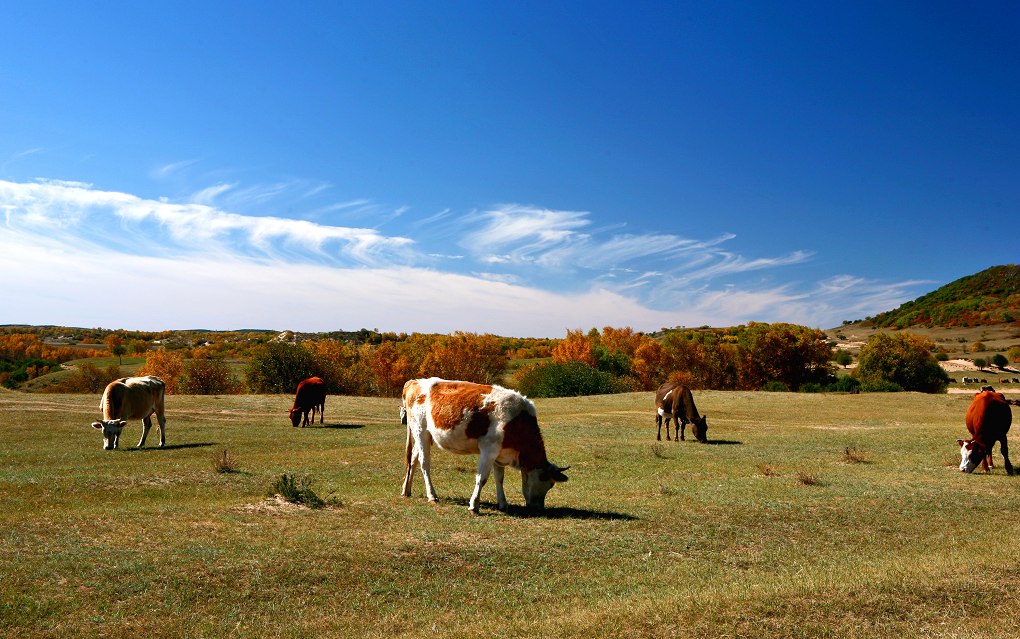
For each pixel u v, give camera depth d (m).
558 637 6.36
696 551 9.86
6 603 6.82
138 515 10.52
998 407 17.52
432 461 18.20
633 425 30.20
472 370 84.19
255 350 63.56
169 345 142.62
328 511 11.26
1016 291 168.12
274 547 8.91
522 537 10.05
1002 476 17.05
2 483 13.42
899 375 61.75
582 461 18.98
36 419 26.78
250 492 13.59
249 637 6.52
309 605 7.37
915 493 14.41
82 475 14.59
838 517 12.15
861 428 29.70
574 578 8.52
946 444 23.50
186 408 34.78
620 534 10.51
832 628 6.53
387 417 33.66
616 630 6.48
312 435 24.61
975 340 124.94
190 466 16.47
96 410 31.09
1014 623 6.60
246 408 35.88
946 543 10.51
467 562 8.87
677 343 79.62
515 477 16.19
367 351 84.94
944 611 7.00
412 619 7.10
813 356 73.44
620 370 81.44
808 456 20.47
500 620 7.00
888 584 7.64
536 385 56.50
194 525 9.93
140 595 7.28
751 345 75.88
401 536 9.73
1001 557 8.95
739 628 6.50
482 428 11.82
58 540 8.94
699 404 42.59
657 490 14.46
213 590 7.52
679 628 6.50
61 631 6.37
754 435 26.67
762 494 14.02
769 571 8.94
